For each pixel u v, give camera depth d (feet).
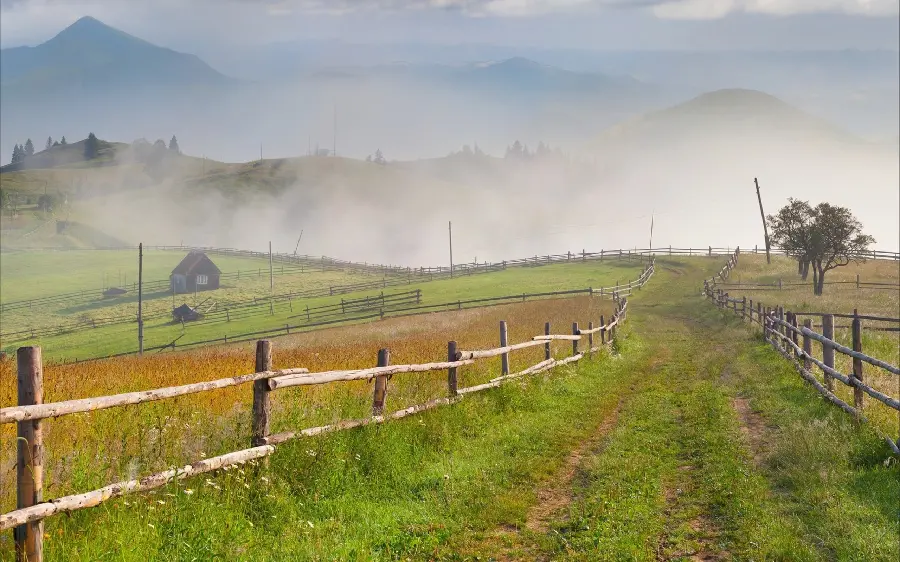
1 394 34.30
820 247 175.73
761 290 195.00
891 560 20.79
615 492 28.55
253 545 21.39
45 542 18.30
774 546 22.20
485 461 33.22
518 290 234.38
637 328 122.93
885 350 68.90
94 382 40.29
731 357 75.31
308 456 27.50
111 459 24.27
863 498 26.45
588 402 49.90
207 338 203.51
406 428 34.37
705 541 23.54
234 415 31.04
